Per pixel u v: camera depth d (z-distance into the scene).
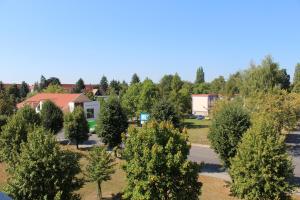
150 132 16.77
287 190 17.50
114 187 25.17
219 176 28.16
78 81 127.06
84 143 45.25
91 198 23.08
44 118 43.16
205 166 32.03
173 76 97.81
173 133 16.94
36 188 14.88
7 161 24.66
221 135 24.88
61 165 15.28
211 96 89.25
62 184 15.23
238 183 17.75
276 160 17.05
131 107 66.06
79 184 16.16
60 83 144.50
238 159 17.83
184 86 99.69
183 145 16.92
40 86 136.62
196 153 38.69
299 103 37.62
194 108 90.94
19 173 14.94
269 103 37.41
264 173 17.00
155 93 66.50
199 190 17.03
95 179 22.38
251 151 17.44
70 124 40.09
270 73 50.78
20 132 24.81
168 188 16.28
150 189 15.94
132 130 17.22
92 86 143.00
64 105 63.34
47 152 15.25
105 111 35.34
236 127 24.39
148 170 15.84
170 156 16.02
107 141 35.31
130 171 16.30
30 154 15.09
